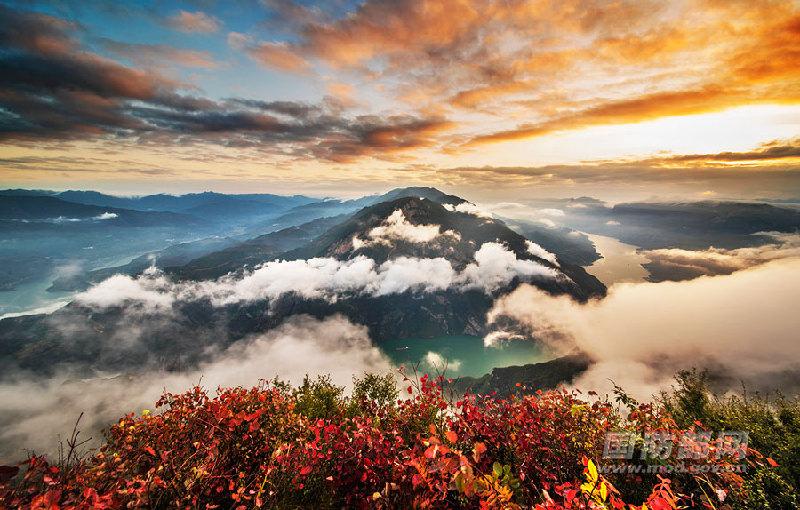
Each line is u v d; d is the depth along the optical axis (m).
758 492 4.88
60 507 3.52
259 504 4.77
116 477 4.60
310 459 5.63
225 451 5.78
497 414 6.46
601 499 3.65
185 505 4.77
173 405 6.74
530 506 4.45
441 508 4.12
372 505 4.44
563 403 6.88
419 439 5.27
